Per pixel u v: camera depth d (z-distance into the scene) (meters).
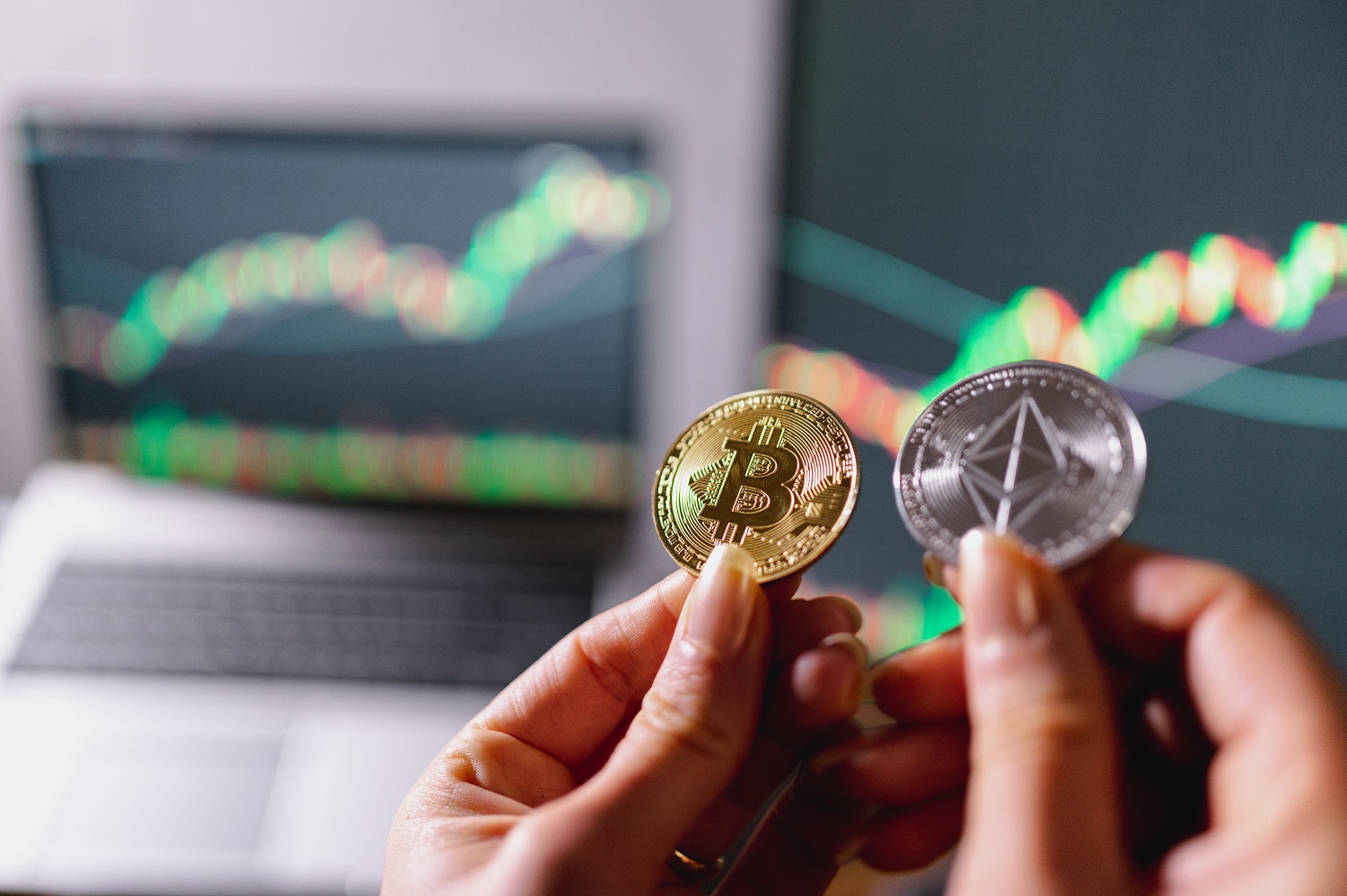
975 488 0.44
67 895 0.82
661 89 1.30
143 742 0.94
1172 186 1.16
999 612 0.37
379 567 1.19
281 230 1.19
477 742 0.51
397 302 1.23
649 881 0.39
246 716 0.98
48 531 1.20
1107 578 0.43
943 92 1.19
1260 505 1.21
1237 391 1.19
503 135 1.17
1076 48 1.14
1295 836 0.32
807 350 1.33
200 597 1.13
